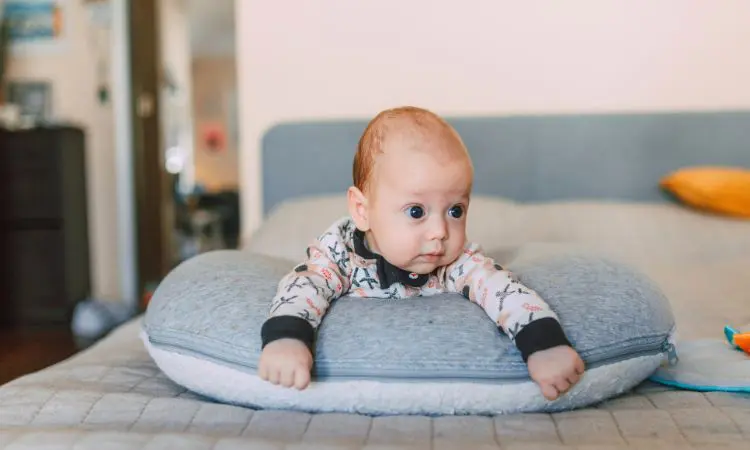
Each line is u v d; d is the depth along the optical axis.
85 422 0.74
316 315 0.78
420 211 0.78
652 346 0.82
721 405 0.78
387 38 2.18
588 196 2.06
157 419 0.75
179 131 5.96
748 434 0.68
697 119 2.02
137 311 3.11
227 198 6.17
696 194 1.79
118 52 3.26
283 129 2.12
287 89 2.23
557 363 0.71
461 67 2.17
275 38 2.21
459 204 0.80
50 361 2.38
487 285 0.82
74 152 3.00
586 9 2.12
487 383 0.75
